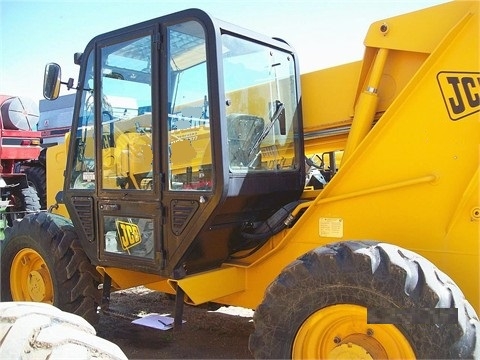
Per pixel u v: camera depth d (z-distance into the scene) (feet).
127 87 10.57
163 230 10.00
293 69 11.59
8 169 29.96
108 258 11.02
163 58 9.88
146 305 15.47
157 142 9.96
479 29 8.14
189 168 9.70
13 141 29.86
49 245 12.23
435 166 8.41
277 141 11.08
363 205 9.01
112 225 10.96
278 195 10.79
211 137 9.24
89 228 11.44
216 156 9.20
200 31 9.46
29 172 31.30
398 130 8.70
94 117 11.21
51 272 12.20
